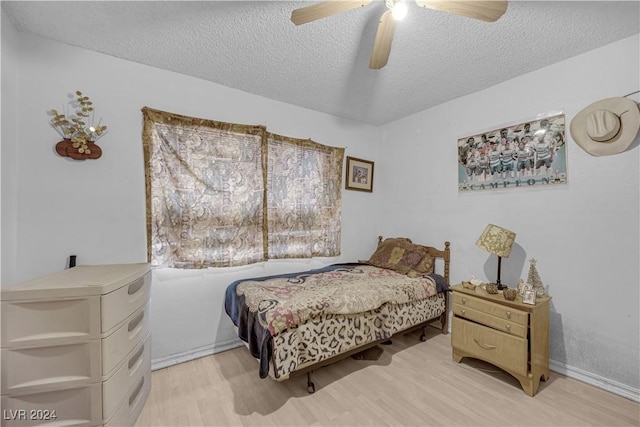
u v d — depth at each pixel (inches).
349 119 130.3
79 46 73.1
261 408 64.8
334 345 74.0
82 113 73.1
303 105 113.3
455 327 86.2
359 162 133.3
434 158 115.5
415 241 123.2
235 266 95.7
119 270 64.2
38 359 47.4
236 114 97.9
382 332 83.7
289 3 58.6
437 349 94.7
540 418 61.4
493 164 96.3
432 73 87.9
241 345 96.6
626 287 69.9
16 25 64.7
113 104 77.4
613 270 71.8
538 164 85.3
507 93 92.6
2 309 45.7
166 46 73.4
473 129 102.0
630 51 69.6
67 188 71.7
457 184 107.3
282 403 66.6
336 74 88.5
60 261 70.7
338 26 65.6
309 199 115.3
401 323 89.3
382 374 79.4
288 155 109.5
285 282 92.3
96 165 75.2
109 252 76.5
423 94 103.6
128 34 68.4
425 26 65.0
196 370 81.4
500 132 94.3
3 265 60.7
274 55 77.7
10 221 63.5
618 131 70.1
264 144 102.2
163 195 83.8
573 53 76.8
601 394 70.3
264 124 104.3
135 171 80.2
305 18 50.0
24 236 66.8
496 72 87.3
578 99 77.6
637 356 68.2
